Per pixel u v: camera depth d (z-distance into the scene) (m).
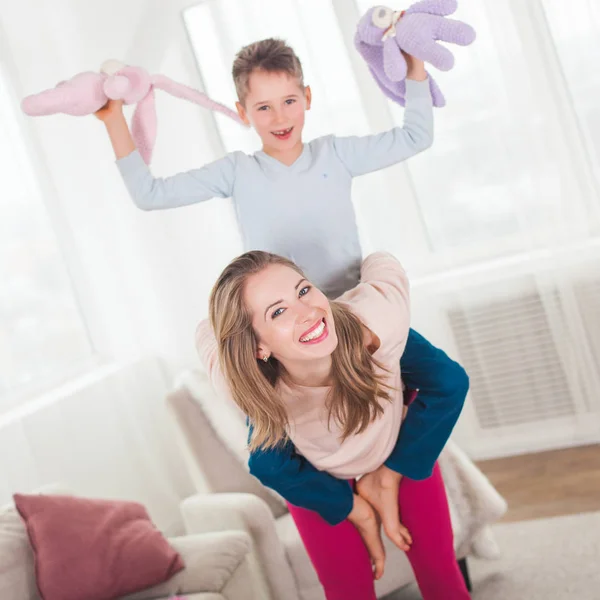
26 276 3.15
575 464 3.21
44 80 3.33
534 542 2.70
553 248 3.24
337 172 1.88
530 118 3.19
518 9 3.13
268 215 1.86
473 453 3.52
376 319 1.72
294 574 2.38
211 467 2.66
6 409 2.96
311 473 1.82
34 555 2.25
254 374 1.67
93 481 3.13
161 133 3.45
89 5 3.40
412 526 1.88
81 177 3.44
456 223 3.38
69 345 3.30
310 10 3.32
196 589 2.20
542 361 3.36
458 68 3.25
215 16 3.35
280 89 1.81
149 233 3.55
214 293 1.68
